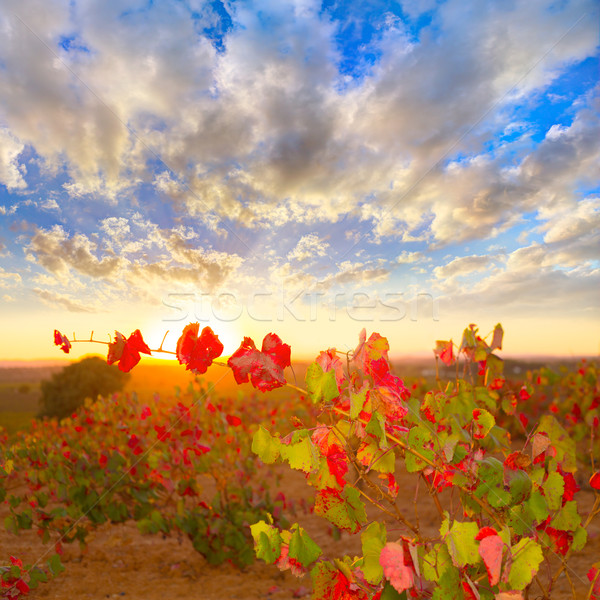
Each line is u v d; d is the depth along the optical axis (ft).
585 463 14.02
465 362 6.30
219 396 14.90
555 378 17.52
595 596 4.45
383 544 3.48
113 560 10.66
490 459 4.33
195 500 13.15
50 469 12.01
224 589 9.26
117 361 3.91
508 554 3.34
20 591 7.97
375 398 3.85
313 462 3.76
